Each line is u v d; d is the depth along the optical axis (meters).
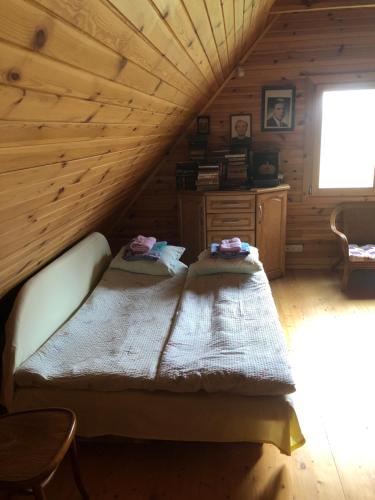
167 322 2.26
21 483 1.21
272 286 3.83
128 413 1.74
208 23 1.55
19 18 0.62
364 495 1.64
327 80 3.70
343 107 3.82
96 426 1.76
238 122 3.88
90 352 1.94
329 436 1.96
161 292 2.67
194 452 1.88
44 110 0.93
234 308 2.30
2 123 0.82
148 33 1.08
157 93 1.71
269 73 3.73
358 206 3.95
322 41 3.61
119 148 1.87
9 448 1.34
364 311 3.26
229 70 3.57
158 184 4.11
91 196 2.13
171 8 1.08
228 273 2.80
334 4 3.04
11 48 0.66
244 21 2.30
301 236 4.16
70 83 0.94
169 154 4.01
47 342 2.04
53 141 1.11
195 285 2.68
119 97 1.31
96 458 1.87
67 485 1.73
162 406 1.72
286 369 1.72
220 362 1.77
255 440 1.74
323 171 4.02
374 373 2.44
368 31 3.55
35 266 2.16
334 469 1.77
